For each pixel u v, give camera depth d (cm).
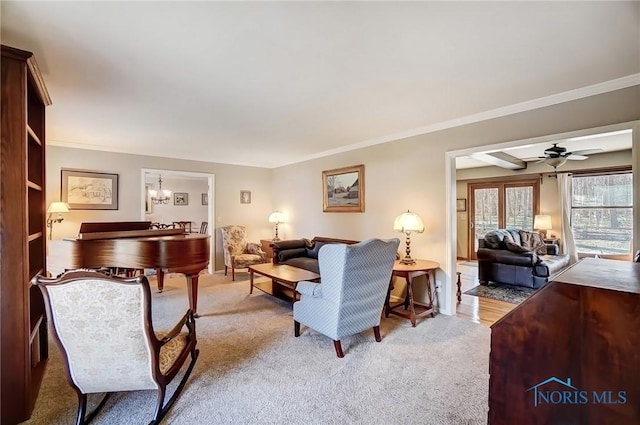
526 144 310
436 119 362
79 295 160
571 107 281
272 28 182
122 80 251
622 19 174
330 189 542
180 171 585
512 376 112
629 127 253
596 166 620
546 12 168
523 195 720
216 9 164
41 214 243
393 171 437
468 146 355
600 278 113
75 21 173
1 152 178
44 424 182
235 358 263
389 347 285
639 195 246
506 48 206
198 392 214
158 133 419
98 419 186
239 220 659
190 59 218
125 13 167
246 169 668
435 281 390
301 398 208
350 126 390
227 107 316
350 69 235
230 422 185
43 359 249
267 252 634
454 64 228
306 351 276
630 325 93
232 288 496
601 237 625
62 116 343
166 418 187
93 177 495
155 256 333
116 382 177
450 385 223
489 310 397
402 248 428
